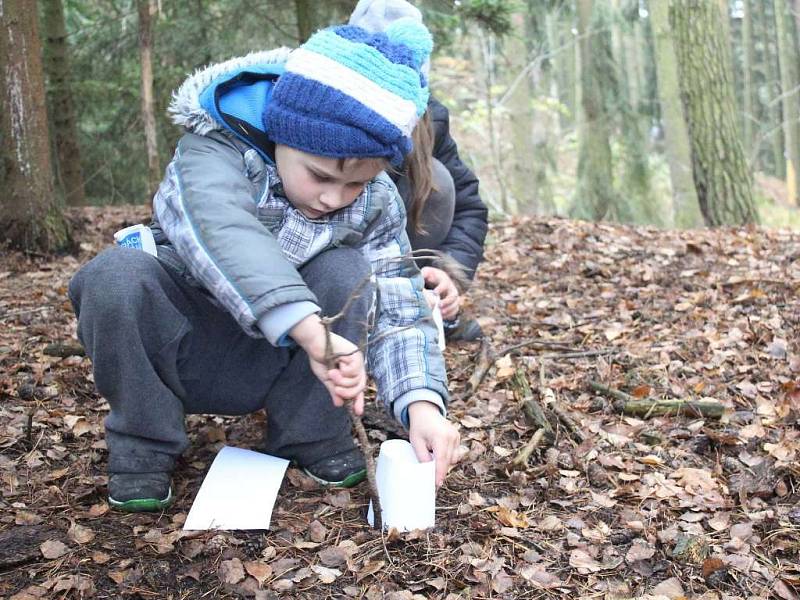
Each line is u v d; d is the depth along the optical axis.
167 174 2.02
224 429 2.67
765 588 1.94
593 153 16.36
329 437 2.30
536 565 2.01
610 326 3.84
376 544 2.04
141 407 2.08
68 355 3.38
